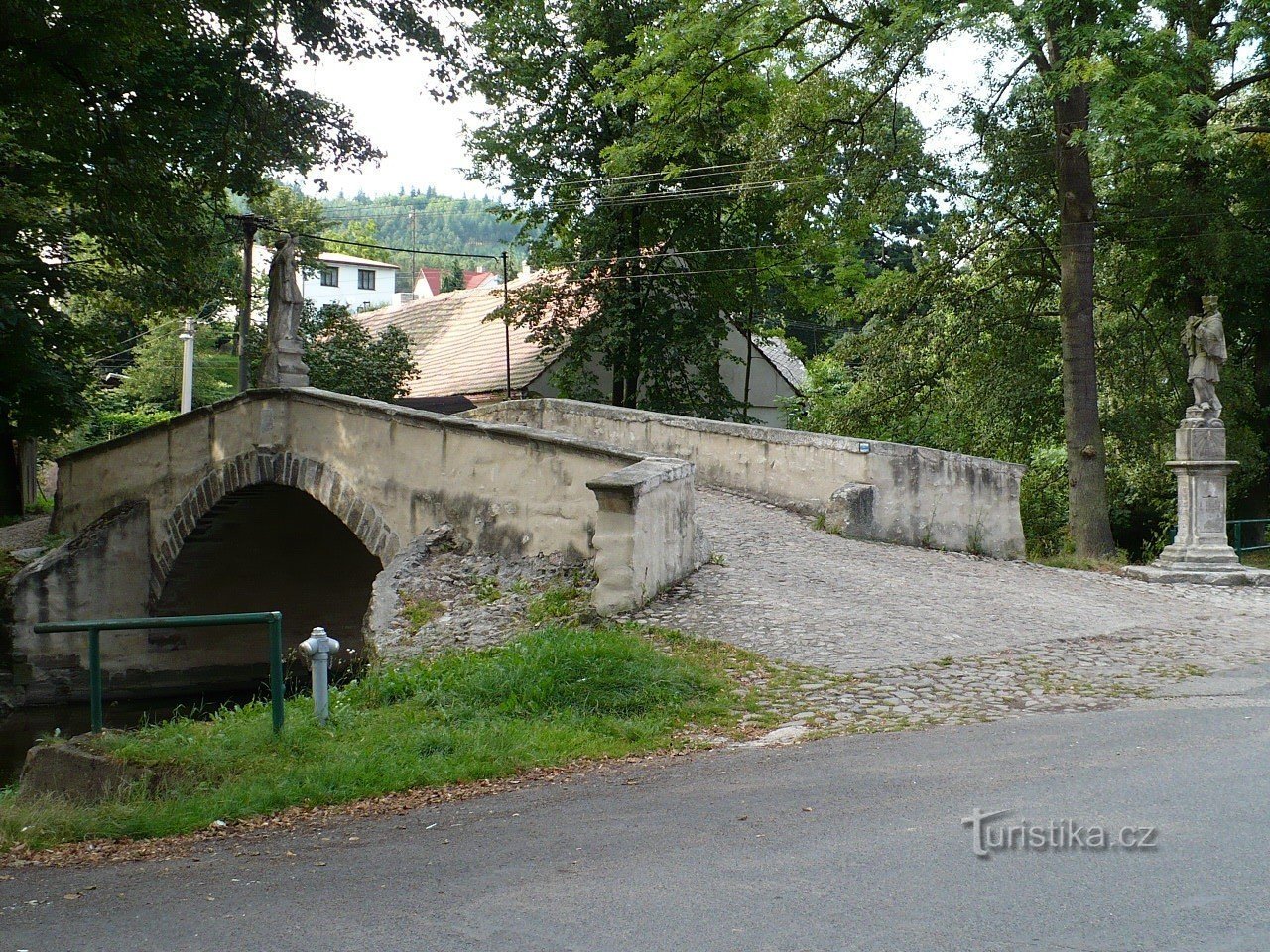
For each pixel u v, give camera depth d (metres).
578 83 32.53
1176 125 18.70
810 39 24.02
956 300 26.88
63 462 24.95
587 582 12.98
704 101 25.38
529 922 4.94
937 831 5.87
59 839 6.95
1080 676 10.10
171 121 22.61
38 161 23.00
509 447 14.52
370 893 5.51
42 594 21.84
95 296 28.69
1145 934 4.45
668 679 9.62
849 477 16.78
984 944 4.42
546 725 8.97
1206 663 10.77
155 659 22.69
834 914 4.80
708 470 19.16
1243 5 21.28
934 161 24.08
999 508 18.20
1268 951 4.25
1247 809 5.98
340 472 17.41
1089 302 21.94
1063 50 19.58
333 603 24.86
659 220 33.91
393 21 23.47
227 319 55.88
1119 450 27.75
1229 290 26.70
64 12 18.42
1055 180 24.67
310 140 24.83
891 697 9.32
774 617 11.73
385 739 8.53
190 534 21.45
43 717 20.97
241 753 8.25
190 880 5.99
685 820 6.40
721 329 34.25
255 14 21.66
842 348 28.75
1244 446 26.39
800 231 26.94
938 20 20.53
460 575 14.18
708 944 4.57
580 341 33.47
